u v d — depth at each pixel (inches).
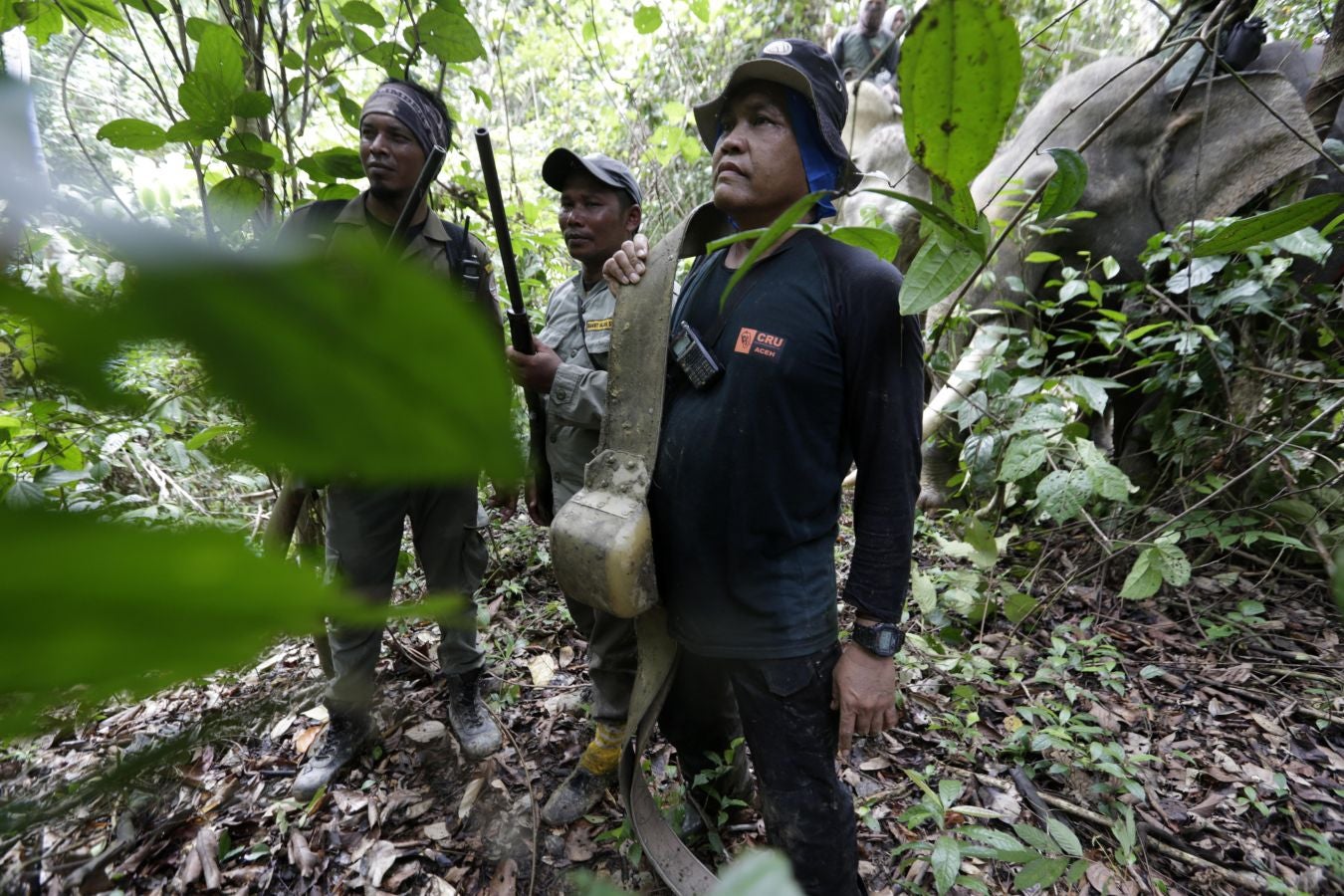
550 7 191.8
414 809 81.4
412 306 3.8
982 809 70.7
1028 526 136.6
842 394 53.1
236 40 59.7
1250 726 91.0
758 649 54.4
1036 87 217.2
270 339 3.6
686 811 77.9
